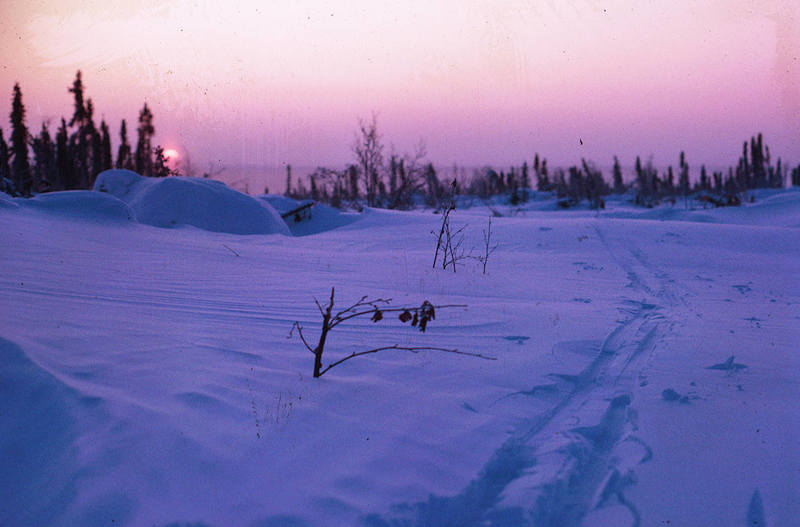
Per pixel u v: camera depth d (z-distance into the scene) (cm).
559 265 1355
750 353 651
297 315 745
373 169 3606
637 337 724
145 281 852
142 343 545
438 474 376
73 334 532
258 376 506
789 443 426
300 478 357
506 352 641
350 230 2136
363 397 485
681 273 1266
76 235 1199
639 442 430
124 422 382
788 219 2680
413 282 1067
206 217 2008
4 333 482
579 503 359
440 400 493
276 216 2259
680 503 353
